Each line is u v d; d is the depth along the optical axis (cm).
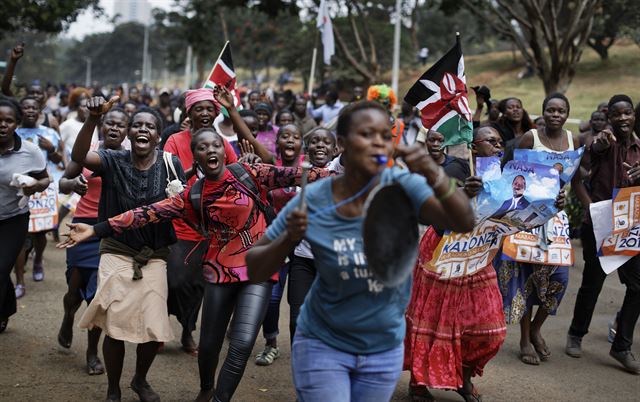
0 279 830
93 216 886
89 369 843
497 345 750
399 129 843
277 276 716
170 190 716
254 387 822
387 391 481
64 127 1401
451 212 429
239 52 8831
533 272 912
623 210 889
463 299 744
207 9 3934
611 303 1220
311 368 469
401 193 429
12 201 836
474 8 2852
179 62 9288
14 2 3198
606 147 903
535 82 4909
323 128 874
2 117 809
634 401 815
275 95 2542
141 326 704
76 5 3438
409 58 6159
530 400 808
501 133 1183
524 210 758
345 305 459
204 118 905
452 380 741
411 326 754
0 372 832
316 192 456
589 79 4600
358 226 444
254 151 841
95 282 805
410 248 432
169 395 789
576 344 967
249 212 698
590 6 2358
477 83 5256
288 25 7894
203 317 701
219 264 698
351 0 3700
